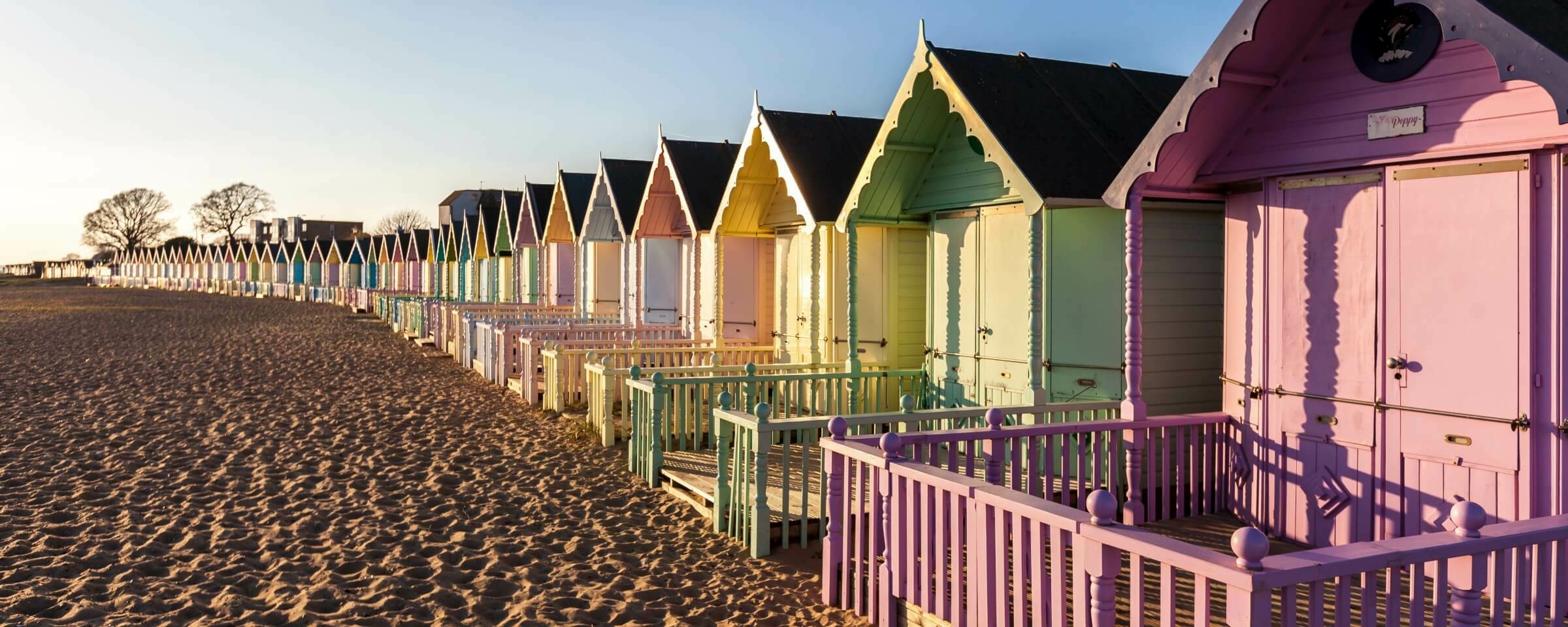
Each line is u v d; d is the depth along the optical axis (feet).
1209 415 26.14
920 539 19.98
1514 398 19.49
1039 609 16.28
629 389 41.47
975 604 17.99
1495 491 19.79
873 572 21.49
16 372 67.56
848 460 22.72
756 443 26.68
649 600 23.52
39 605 21.90
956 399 37.58
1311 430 23.53
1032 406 28.17
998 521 17.26
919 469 19.92
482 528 29.27
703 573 25.39
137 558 25.58
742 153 48.44
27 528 28.14
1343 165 22.33
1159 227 31.27
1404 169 21.30
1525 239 19.27
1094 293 31.58
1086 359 31.71
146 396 55.31
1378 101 21.54
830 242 44.62
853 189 38.40
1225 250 26.27
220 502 31.78
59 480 34.35
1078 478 24.91
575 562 26.30
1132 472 25.66
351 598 22.97
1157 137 23.61
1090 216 31.68
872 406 40.42
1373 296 22.04
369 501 32.14
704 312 56.65
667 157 58.03
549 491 33.65
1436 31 20.30
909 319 42.78
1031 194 29.60
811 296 45.24
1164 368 31.35
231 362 73.72
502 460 38.55
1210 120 23.89
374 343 91.86
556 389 49.44
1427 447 21.02
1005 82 33.04
